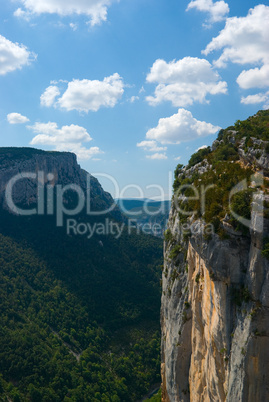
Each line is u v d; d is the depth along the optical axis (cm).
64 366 11794
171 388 5028
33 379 10556
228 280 3144
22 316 14275
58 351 12481
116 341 14738
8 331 12406
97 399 10919
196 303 4059
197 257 4141
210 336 3544
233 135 5209
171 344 4997
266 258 2783
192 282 4369
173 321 5012
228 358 3159
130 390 12156
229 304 3155
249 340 2814
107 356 13688
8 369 10656
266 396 2783
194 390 4147
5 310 14075
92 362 13000
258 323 2789
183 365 4722
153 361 13512
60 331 14362
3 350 11312
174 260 5312
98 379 11925
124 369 12850
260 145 3931
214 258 3225
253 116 6538
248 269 2977
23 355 11344
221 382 3334
